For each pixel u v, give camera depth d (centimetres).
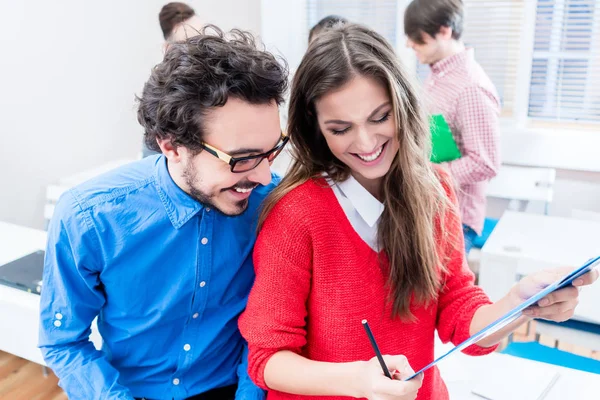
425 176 101
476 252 266
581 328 195
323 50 90
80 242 102
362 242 97
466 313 105
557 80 333
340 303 98
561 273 93
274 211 97
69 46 326
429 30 230
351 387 88
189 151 91
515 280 211
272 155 93
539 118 344
